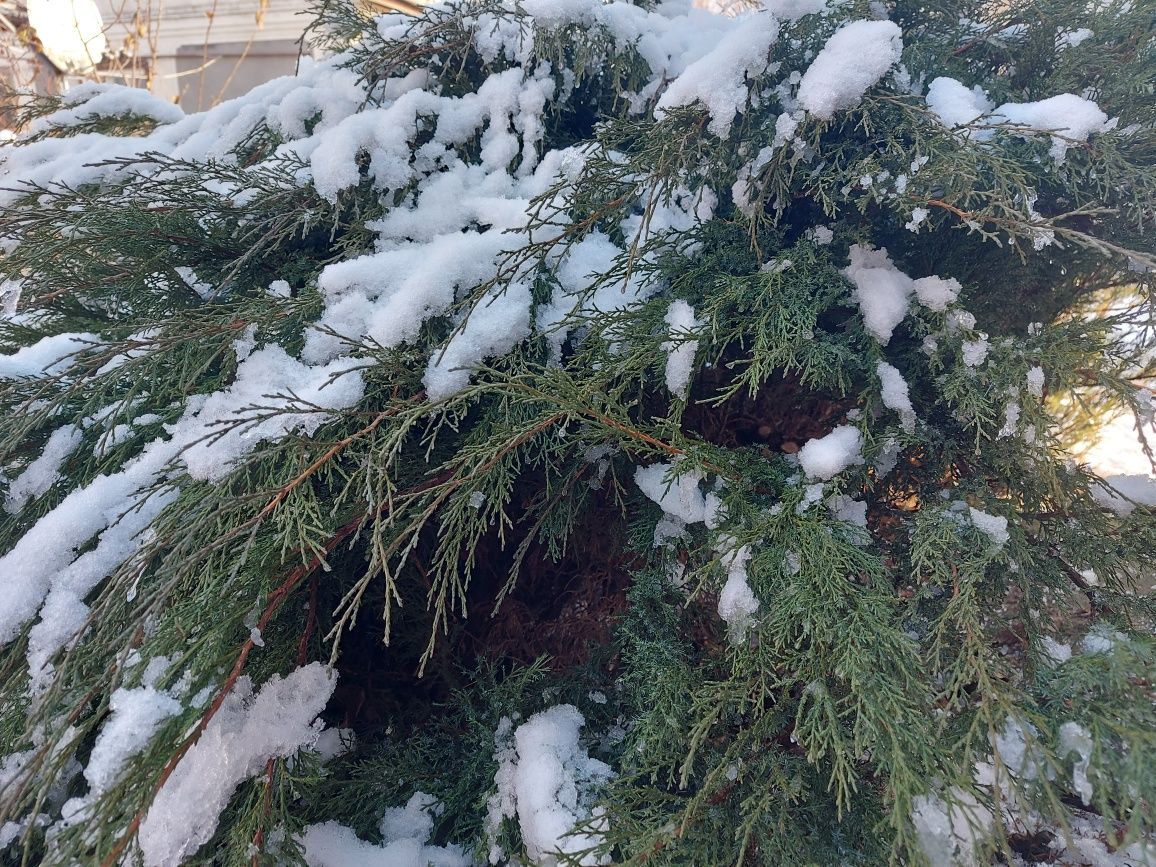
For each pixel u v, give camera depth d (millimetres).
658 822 1080
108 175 1844
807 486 1248
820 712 1030
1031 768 1006
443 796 1363
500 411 1369
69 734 1071
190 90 5508
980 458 1290
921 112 1222
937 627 1077
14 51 3742
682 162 1318
